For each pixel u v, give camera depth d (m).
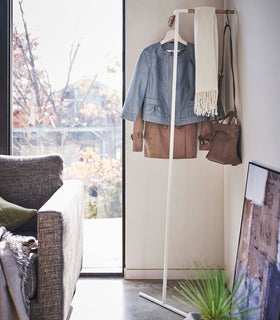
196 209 2.74
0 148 2.75
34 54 2.79
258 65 1.87
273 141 1.69
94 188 2.83
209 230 2.75
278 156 1.64
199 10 2.21
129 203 2.73
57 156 2.46
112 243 2.85
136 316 2.19
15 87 2.79
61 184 2.42
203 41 2.21
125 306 2.31
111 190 2.84
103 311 2.25
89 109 2.81
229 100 2.47
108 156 2.83
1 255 1.71
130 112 2.40
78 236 2.31
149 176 2.72
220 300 1.48
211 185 2.73
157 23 2.66
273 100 1.68
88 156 2.82
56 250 1.77
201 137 2.48
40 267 1.77
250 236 1.88
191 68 2.47
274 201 1.62
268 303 1.56
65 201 1.96
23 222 2.17
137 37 2.66
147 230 2.75
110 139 2.82
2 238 1.84
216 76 2.21
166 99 2.45
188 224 2.75
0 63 2.73
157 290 2.55
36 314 1.78
